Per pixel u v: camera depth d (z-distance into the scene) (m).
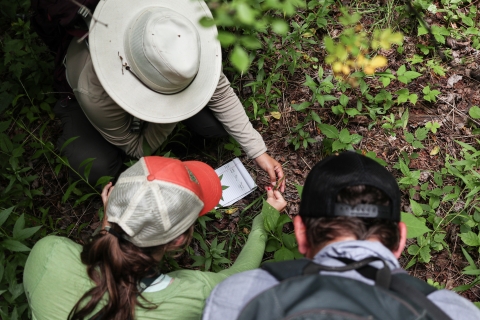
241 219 2.61
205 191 1.85
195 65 1.91
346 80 2.80
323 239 1.13
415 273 2.43
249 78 2.94
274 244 2.21
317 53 3.03
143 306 1.50
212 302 1.10
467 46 3.01
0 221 1.99
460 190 2.59
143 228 1.45
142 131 2.48
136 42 1.91
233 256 2.56
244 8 1.08
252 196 2.71
